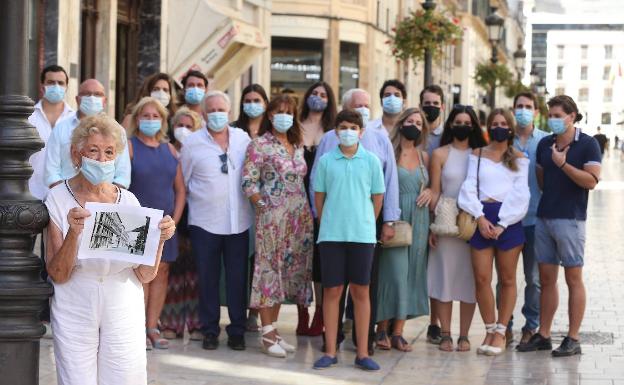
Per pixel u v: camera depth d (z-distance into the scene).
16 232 6.62
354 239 10.64
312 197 11.59
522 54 50.72
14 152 6.74
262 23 32.22
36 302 6.68
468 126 11.81
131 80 23.02
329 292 10.79
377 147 11.39
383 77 45.41
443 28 25.64
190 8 22.64
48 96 11.30
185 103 12.99
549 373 10.70
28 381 6.73
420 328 13.27
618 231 28.42
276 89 39.72
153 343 11.49
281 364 10.92
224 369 10.59
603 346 12.18
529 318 12.20
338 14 40.34
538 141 12.25
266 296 11.21
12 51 6.71
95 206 6.45
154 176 11.10
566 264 11.52
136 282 6.81
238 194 11.51
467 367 10.98
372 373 10.60
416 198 11.79
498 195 11.55
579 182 11.21
